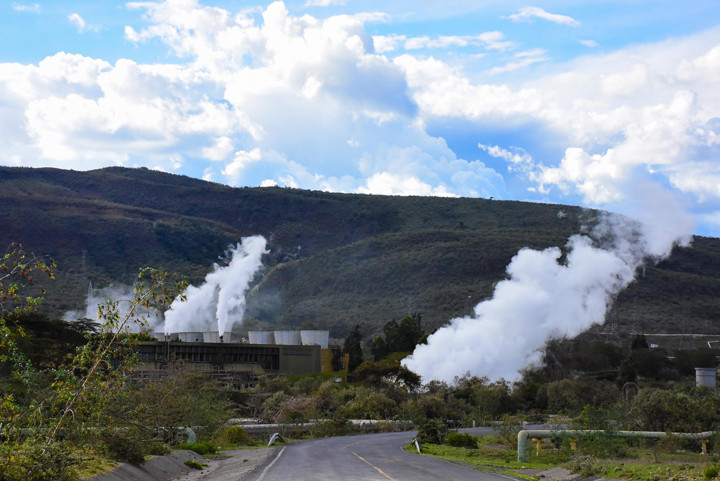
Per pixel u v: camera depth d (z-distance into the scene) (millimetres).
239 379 89938
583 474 25391
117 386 16625
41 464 15438
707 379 73938
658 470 24641
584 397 80375
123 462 21734
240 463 29734
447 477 22609
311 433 59062
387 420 71250
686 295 158375
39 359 53500
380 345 118188
